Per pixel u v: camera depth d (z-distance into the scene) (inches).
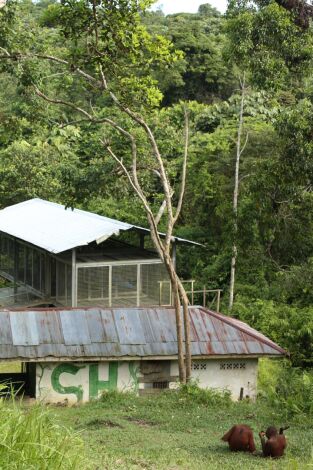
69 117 1605.6
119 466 390.3
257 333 842.2
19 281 1368.1
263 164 938.1
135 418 606.2
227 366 795.4
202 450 477.7
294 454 470.3
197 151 1409.9
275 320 1099.9
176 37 1894.7
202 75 1894.7
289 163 904.3
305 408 598.2
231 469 418.3
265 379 872.3
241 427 475.5
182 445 494.0
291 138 900.0
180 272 1437.0
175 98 1897.1
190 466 420.8
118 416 609.0
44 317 773.9
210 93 1914.4
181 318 809.5
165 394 689.0
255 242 1091.3
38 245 1164.5
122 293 1149.1
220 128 1502.2
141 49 834.8
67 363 749.9
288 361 1025.5
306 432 547.2
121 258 1168.8
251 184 951.6
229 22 927.0
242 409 638.5
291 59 928.3
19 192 1558.8
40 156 1573.6
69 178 858.1
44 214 1357.0
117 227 1163.9
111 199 1573.6
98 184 845.8
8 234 1363.2
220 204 1268.5
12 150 1567.4
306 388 632.4
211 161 1374.3
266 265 1136.2
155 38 835.4
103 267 1136.2
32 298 1339.8
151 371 773.9
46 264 1249.4
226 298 1249.4
